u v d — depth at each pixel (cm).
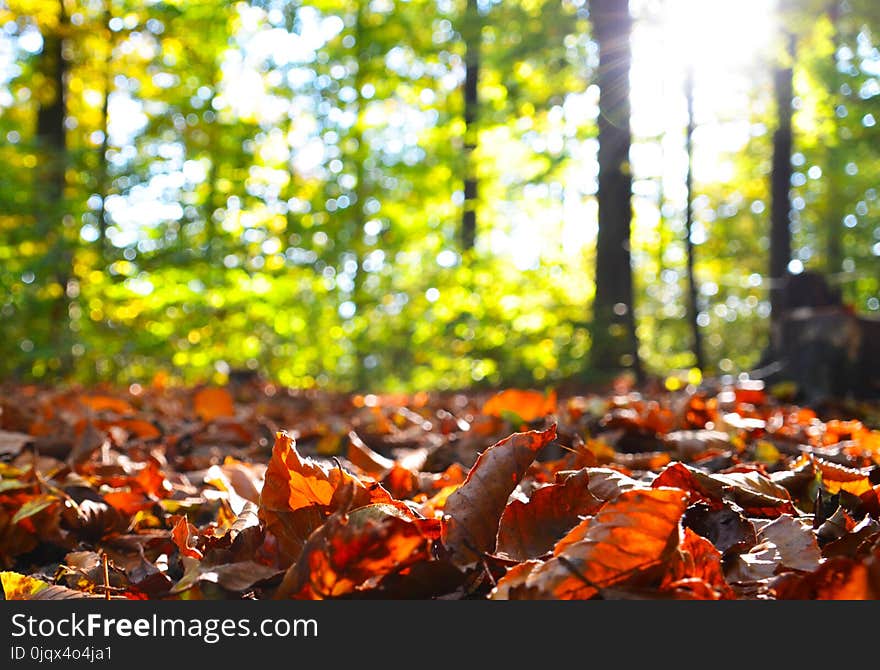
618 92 1204
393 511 155
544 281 1545
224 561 157
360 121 1802
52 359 1146
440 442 378
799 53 1325
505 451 164
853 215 2709
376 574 128
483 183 1822
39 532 209
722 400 564
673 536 121
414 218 1873
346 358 1738
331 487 160
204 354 1424
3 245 1138
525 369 1430
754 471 209
